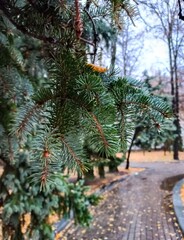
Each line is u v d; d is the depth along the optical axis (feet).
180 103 37.70
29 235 5.93
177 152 42.39
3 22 2.69
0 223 5.96
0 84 2.74
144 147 28.76
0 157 3.33
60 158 1.65
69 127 1.67
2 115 3.06
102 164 21.66
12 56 3.05
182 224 12.03
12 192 5.60
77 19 1.84
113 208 15.62
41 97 1.72
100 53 2.07
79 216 6.79
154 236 11.23
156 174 29.01
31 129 1.73
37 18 2.12
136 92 2.03
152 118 1.93
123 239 10.94
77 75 1.70
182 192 18.86
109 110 1.72
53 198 5.98
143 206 16.07
